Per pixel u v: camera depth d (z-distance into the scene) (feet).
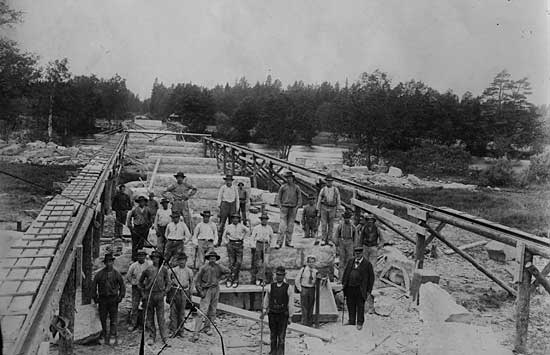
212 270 28.94
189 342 27.84
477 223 30.96
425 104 106.22
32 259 20.62
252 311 33.40
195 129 133.49
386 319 32.12
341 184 47.09
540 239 26.63
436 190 76.33
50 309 17.87
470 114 102.17
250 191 55.98
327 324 32.30
